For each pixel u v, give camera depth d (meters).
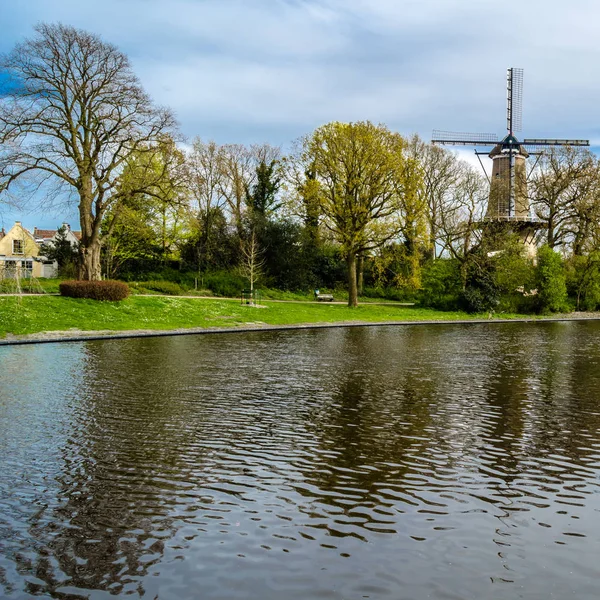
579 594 5.14
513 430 10.23
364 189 41.47
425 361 18.98
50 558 5.64
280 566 5.53
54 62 32.41
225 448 9.05
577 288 53.66
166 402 12.17
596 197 51.56
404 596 5.07
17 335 23.86
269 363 17.97
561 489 7.52
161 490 7.32
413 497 7.19
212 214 56.41
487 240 47.81
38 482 7.54
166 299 36.44
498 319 42.09
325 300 51.19
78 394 12.90
